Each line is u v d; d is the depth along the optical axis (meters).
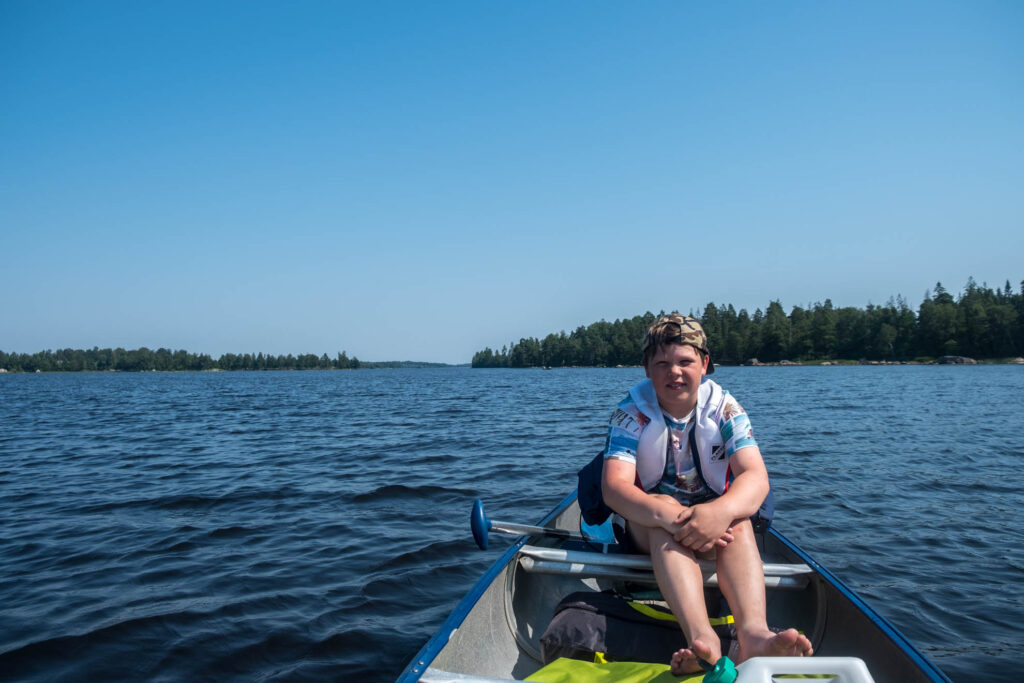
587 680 2.18
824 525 6.11
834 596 2.71
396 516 6.55
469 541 5.62
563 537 3.42
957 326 91.25
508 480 8.49
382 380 67.62
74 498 7.59
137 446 12.52
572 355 134.62
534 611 3.22
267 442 12.88
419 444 12.32
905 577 4.72
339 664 3.49
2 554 5.40
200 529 6.11
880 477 8.44
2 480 8.88
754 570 2.27
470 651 2.50
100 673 3.41
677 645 2.42
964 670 3.37
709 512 2.27
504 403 25.78
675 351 2.51
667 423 2.65
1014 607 4.17
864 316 101.62
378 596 4.41
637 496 2.44
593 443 12.43
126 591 4.52
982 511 6.62
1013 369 68.50
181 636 3.81
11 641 3.75
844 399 24.61
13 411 24.03
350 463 10.00
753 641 2.02
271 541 5.69
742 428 2.58
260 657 3.57
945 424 14.98
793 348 104.31
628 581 2.82
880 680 2.33
